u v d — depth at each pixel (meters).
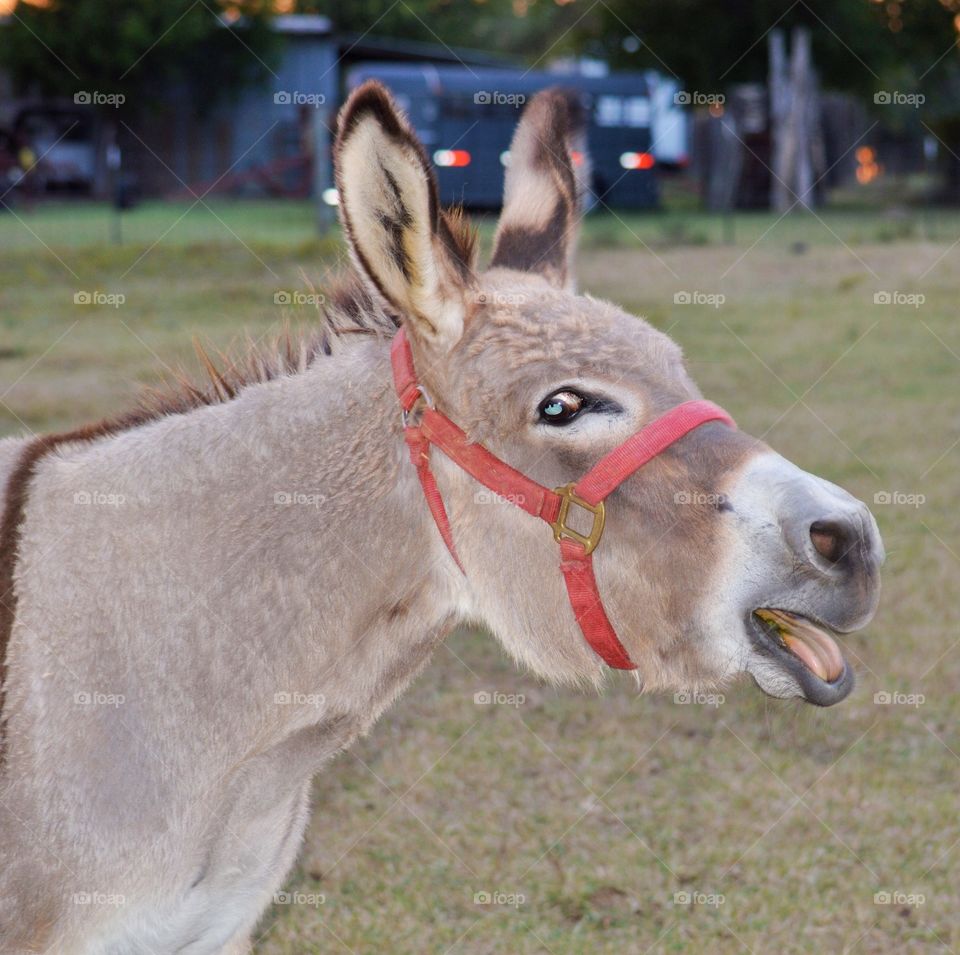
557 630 2.15
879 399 8.73
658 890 3.69
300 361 2.37
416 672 2.36
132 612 2.16
